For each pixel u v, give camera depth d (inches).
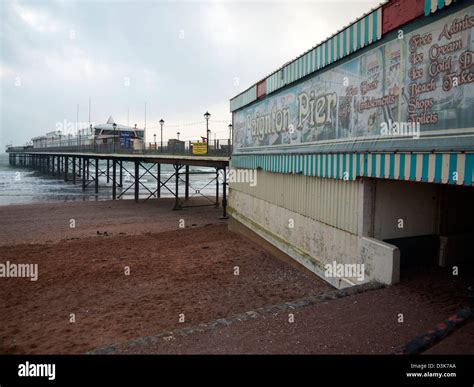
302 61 369.7
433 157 211.5
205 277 404.5
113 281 396.5
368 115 273.4
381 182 282.5
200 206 1023.6
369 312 210.5
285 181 429.7
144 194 1438.2
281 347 178.2
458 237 296.8
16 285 386.0
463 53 196.7
